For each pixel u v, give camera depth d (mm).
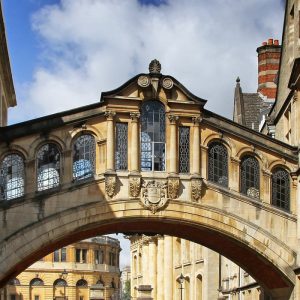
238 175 25484
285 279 25422
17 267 26406
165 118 25359
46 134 24469
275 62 42594
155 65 25422
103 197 24562
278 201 25781
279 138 30594
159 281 57875
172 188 24859
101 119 24984
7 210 23844
